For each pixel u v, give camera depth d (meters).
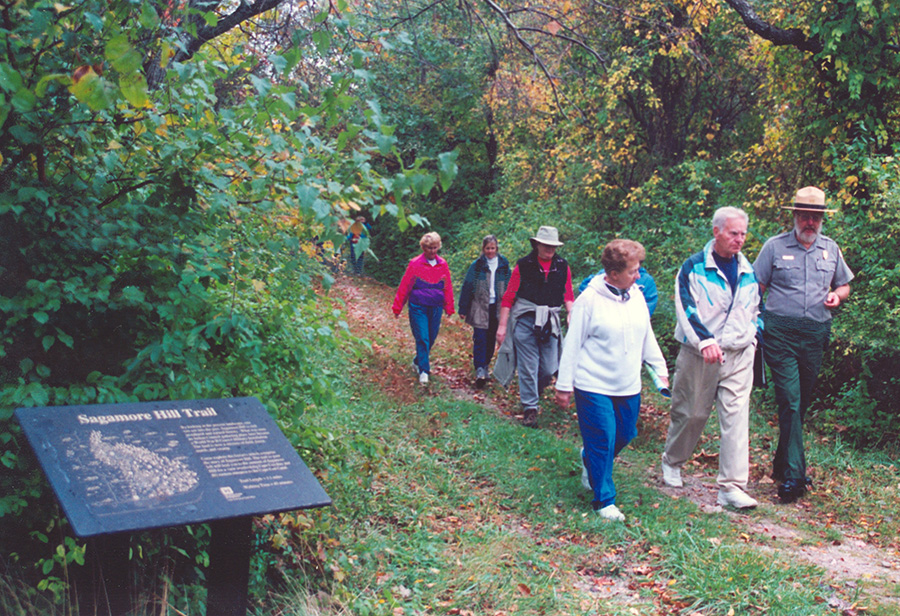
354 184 2.80
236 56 4.10
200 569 3.14
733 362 5.23
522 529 4.65
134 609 2.72
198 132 2.86
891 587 3.89
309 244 3.79
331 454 3.79
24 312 2.56
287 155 2.90
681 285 5.30
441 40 9.52
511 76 9.09
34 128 2.69
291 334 3.55
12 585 2.53
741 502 5.11
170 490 2.23
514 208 16.98
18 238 2.71
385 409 6.94
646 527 4.54
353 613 3.16
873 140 8.29
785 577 3.84
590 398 4.91
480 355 8.71
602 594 3.79
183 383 2.96
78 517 2.04
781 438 5.64
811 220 5.45
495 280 8.65
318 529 3.52
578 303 4.99
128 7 2.64
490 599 3.56
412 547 4.02
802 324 5.46
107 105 2.22
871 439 6.70
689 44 11.70
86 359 2.93
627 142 12.76
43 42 2.59
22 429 2.21
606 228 13.73
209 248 3.10
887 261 7.18
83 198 2.87
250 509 2.28
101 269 2.84
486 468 5.64
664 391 5.09
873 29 8.31
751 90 12.62
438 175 2.42
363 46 3.72
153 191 3.10
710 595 3.62
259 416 2.63
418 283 8.41
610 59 12.11
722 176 12.36
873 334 6.93
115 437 2.31
